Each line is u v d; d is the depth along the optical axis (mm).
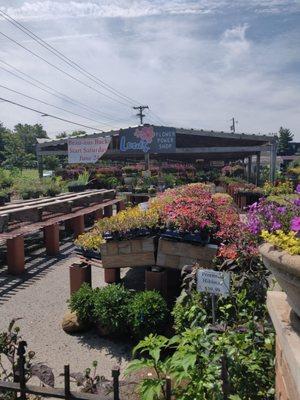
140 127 22625
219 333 3162
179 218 5145
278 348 1958
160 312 4535
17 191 18234
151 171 25766
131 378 3783
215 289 3398
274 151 21500
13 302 6258
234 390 2338
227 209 6273
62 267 8359
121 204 16359
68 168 28844
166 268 5367
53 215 10539
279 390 1927
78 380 2973
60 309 5898
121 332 4785
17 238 7758
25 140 97438
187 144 23922
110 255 5438
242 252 3861
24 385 2463
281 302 1997
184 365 2229
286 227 2379
